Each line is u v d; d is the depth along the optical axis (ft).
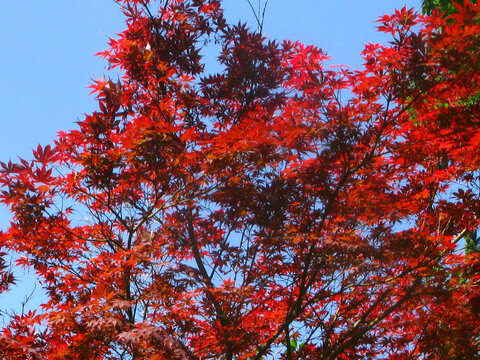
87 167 23.09
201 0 29.71
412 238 24.00
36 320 22.57
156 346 20.27
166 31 29.35
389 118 21.93
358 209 24.56
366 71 20.93
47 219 23.43
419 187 26.25
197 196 25.53
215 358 25.05
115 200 25.89
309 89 21.65
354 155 22.85
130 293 23.11
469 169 23.40
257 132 21.33
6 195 21.77
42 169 21.65
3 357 20.88
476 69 19.61
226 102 29.27
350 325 27.22
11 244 23.95
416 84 20.53
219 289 22.18
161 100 25.80
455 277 24.31
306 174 22.88
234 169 23.70
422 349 25.61
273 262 25.36
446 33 18.67
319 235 23.53
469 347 24.43
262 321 26.18
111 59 27.02
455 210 24.30
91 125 22.03
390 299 26.48
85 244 25.55
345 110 21.40
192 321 24.86
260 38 28.81
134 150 22.07
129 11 28.94
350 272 23.31
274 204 24.27
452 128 22.08
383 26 20.74
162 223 27.09
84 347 21.16
